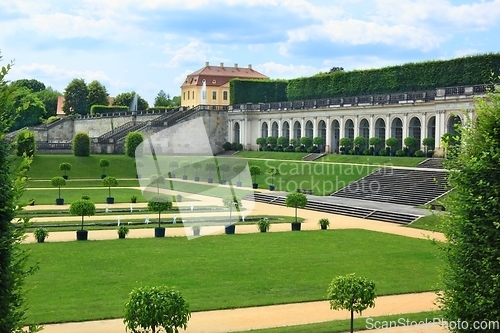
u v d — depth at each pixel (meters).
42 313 22.47
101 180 84.00
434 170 68.00
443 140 18.83
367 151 88.19
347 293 18.58
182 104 174.00
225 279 28.52
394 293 26.23
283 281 28.25
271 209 60.44
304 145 100.19
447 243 18.27
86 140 95.88
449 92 77.25
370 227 47.91
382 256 34.59
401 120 86.62
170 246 37.03
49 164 89.69
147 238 40.03
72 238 40.12
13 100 14.66
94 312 22.69
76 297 24.91
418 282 28.27
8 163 14.70
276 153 101.81
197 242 38.69
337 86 109.25
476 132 18.00
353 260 33.38
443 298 18.41
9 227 14.56
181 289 26.55
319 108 100.44
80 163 91.62
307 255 34.72
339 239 40.75
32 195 67.75
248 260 33.00
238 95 122.44
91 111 150.50
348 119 95.62
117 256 33.59
